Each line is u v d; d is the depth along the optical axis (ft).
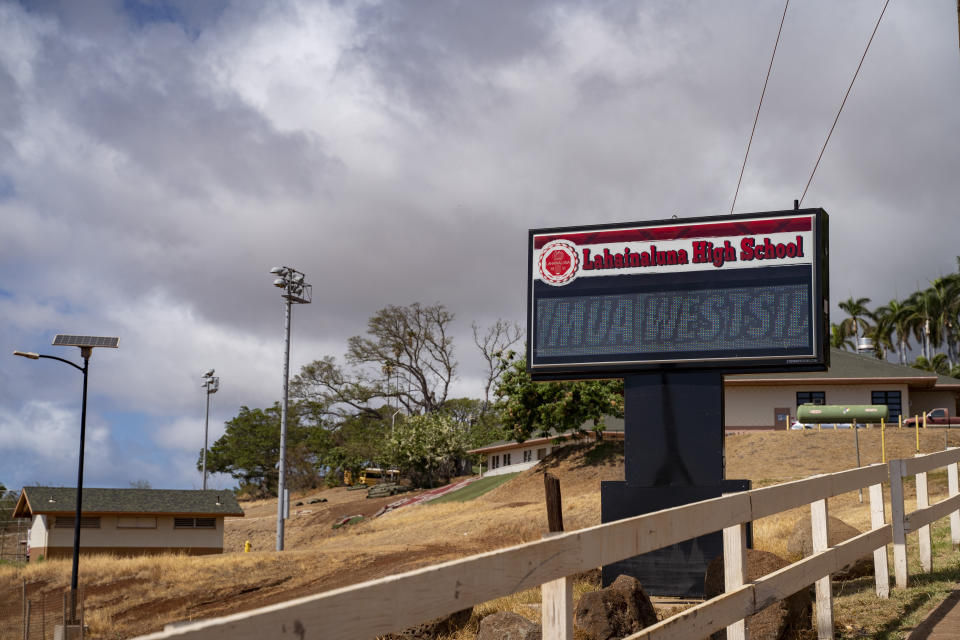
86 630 71.46
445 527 118.62
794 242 42.98
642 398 44.04
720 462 42.45
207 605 76.84
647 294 44.57
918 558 37.76
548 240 46.26
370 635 9.41
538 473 162.30
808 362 41.83
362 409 295.48
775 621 25.13
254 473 330.13
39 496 166.91
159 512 168.14
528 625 30.50
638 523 14.89
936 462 35.35
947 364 302.86
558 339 45.42
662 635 14.93
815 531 24.25
